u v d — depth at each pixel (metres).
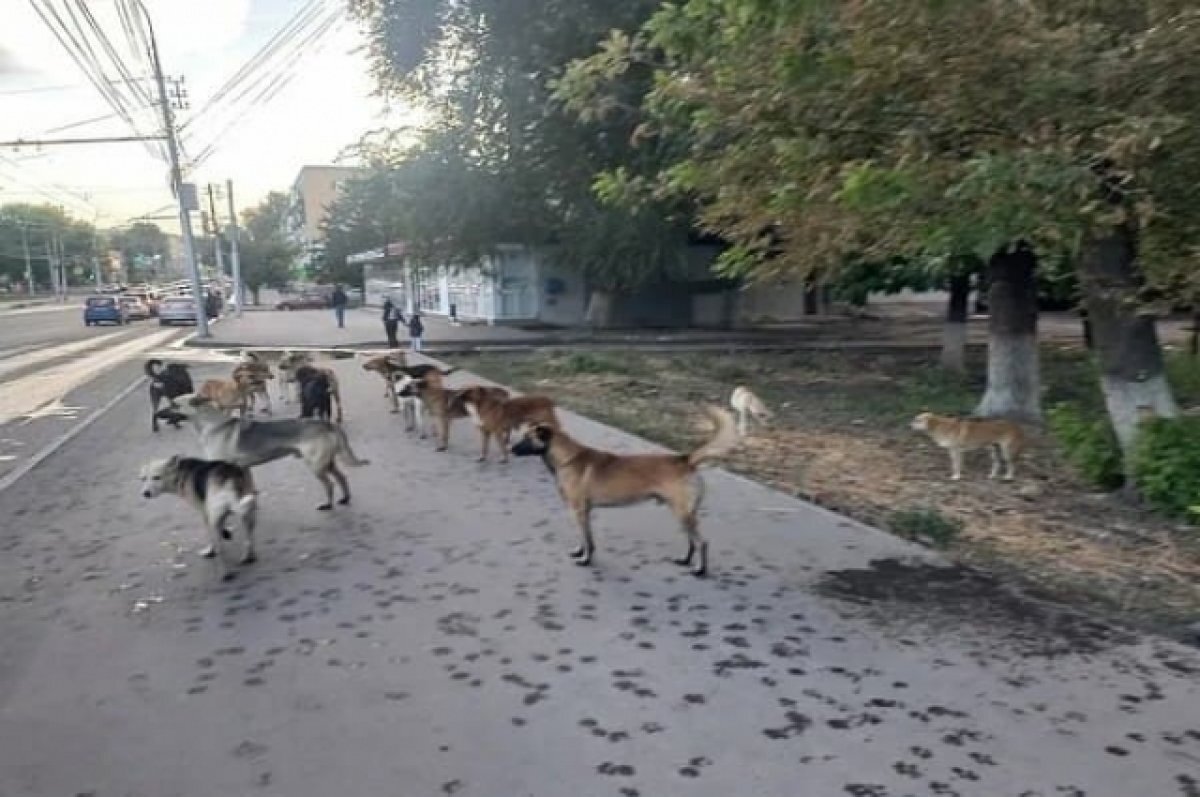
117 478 8.27
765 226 6.45
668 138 14.10
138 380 17.03
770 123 5.22
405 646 4.33
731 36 4.79
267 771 3.22
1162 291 5.80
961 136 4.89
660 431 10.63
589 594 5.02
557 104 17.19
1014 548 5.81
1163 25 4.14
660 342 24.62
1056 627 4.43
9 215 103.12
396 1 19.34
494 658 4.17
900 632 4.39
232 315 46.06
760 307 35.50
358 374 16.77
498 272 31.19
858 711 3.58
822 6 4.31
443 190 22.61
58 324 42.47
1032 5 4.33
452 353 21.91
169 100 27.31
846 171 4.73
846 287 15.57
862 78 4.69
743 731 3.44
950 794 2.99
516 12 17.94
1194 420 6.58
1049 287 12.15
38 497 7.58
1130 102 4.37
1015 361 11.84
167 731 3.53
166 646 4.39
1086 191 4.35
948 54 4.50
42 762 3.32
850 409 12.83
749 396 10.50
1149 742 3.30
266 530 6.45
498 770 3.19
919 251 6.45
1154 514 6.53
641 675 3.95
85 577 5.47
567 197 21.27
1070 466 8.05
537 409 8.98
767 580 5.20
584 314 32.84
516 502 7.20
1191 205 4.90
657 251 21.28
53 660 4.25
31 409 13.25
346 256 54.41
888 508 6.95
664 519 6.59
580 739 3.40
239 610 4.86
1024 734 3.38
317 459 6.92
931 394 14.48
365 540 6.16
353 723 3.56
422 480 8.05
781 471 8.43
